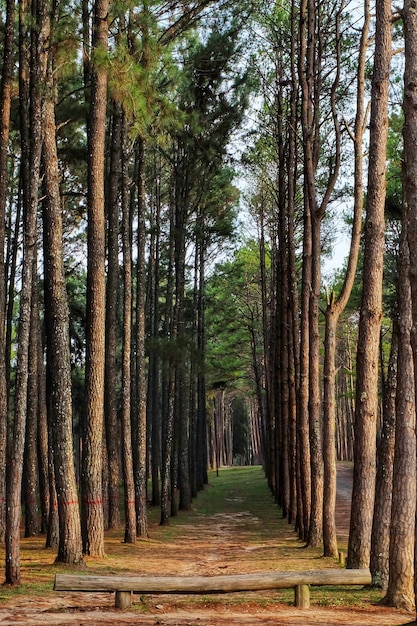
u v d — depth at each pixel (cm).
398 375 976
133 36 1577
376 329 1220
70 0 1545
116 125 2022
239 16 2339
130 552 1667
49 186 1360
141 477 2120
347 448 6756
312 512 1784
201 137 2558
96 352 1523
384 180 1206
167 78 1953
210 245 3806
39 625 774
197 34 2311
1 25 1794
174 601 984
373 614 889
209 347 5131
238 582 920
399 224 2425
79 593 1051
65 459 1344
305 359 1934
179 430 3344
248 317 4806
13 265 2392
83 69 1850
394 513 962
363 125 1453
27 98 1357
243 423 9850
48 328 1368
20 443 1069
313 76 1888
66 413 1348
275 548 1791
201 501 3828
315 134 1922
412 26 818
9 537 1070
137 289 2183
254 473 6103
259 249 4197
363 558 1213
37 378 1981
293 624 801
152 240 3278
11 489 1068
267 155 2764
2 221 1755
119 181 2462
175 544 1934
